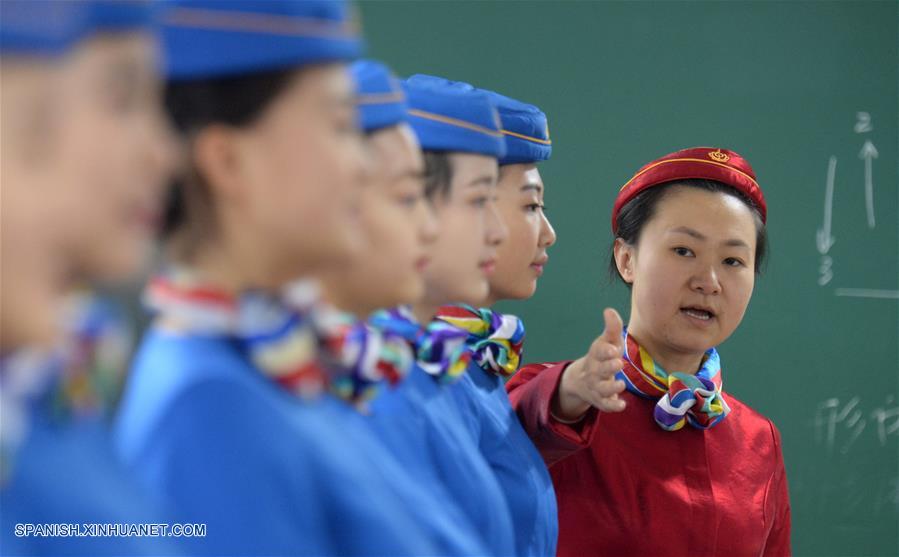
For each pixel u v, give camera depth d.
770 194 8.40
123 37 1.62
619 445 5.07
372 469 2.48
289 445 2.14
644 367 5.18
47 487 1.58
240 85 2.16
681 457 5.14
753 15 8.31
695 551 5.01
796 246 8.45
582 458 5.04
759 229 5.38
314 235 2.20
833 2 8.44
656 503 5.00
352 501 2.25
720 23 8.27
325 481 2.21
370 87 2.94
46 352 1.57
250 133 2.17
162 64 2.15
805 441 8.45
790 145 8.39
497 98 4.36
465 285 3.61
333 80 2.22
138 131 1.67
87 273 1.63
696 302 5.12
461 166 3.56
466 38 7.87
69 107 1.54
